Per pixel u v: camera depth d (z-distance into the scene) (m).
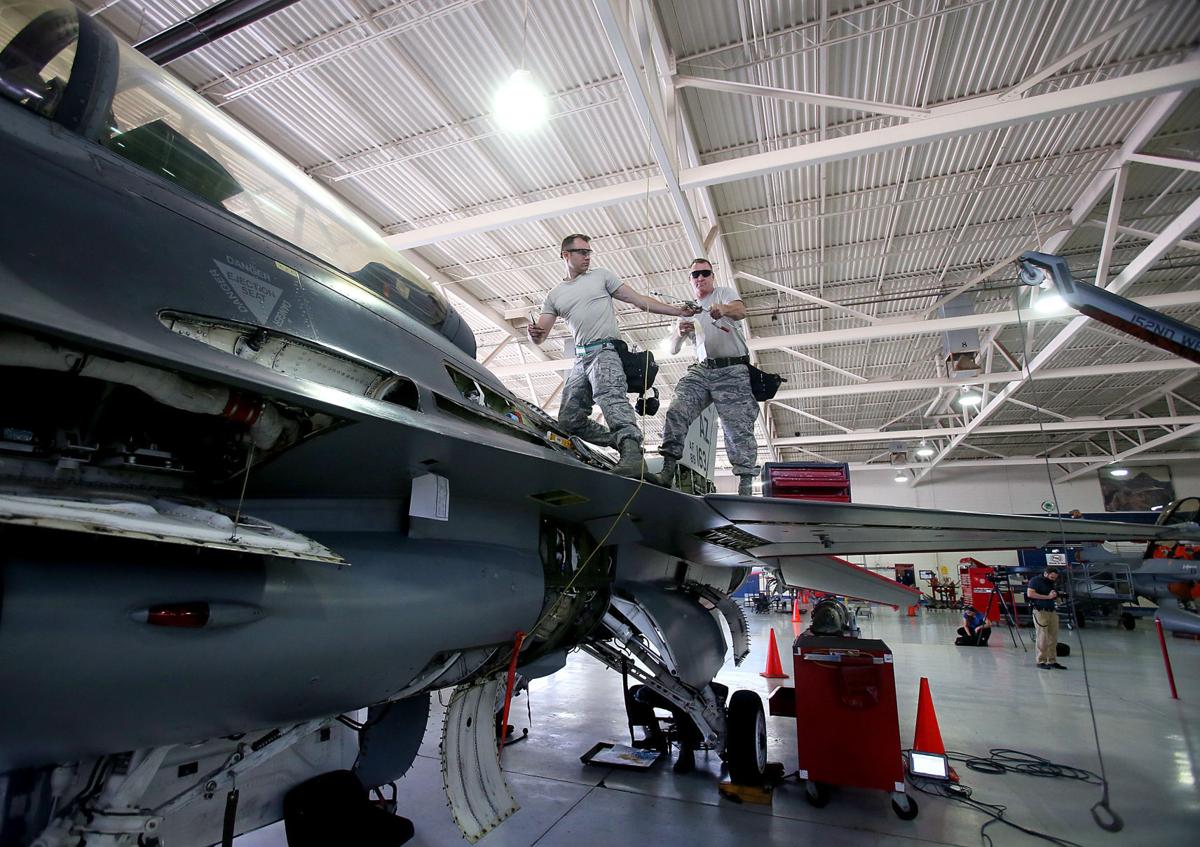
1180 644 12.48
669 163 6.05
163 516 1.17
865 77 6.45
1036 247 9.73
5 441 1.20
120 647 1.18
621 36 4.71
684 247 9.67
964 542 4.31
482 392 2.27
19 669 1.07
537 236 9.37
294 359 1.53
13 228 1.04
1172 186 8.35
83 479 1.32
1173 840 3.38
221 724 1.46
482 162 7.61
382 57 6.05
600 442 3.70
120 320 1.08
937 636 13.41
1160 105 6.66
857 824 3.66
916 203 8.68
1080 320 9.91
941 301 10.87
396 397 1.81
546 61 6.13
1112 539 3.46
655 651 4.02
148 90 1.66
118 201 1.30
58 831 1.37
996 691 7.52
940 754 4.27
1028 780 4.37
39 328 0.93
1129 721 6.03
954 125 5.75
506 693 2.36
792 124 7.21
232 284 1.43
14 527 1.15
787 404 17.97
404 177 7.84
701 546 4.17
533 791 4.17
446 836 3.43
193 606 1.26
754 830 3.56
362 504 1.92
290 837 2.58
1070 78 6.45
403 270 2.42
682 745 4.70
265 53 5.90
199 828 2.12
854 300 11.56
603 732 5.68
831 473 4.34
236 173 1.89
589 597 3.35
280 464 1.60
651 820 3.70
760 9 5.71
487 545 2.32
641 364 3.32
